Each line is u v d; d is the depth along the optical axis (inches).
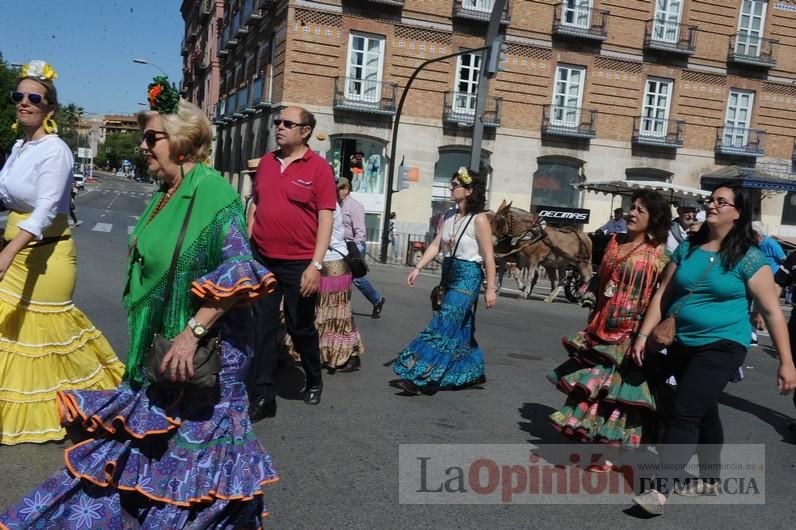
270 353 202.7
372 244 1031.6
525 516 150.1
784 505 167.5
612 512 155.4
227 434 103.7
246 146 1240.2
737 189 154.3
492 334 388.5
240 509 103.3
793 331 271.0
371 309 439.5
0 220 671.8
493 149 1069.1
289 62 970.7
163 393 102.3
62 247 166.7
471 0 1040.2
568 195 1121.4
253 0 1175.6
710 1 1144.2
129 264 109.3
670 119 1148.5
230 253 102.0
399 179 874.8
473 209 240.4
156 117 105.5
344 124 1002.1
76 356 170.9
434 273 818.8
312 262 197.2
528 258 610.5
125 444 99.5
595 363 172.6
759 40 1178.6
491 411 226.7
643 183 695.7
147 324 103.9
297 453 176.2
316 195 201.8
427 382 235.5
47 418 166.7
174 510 98.9
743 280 153.9
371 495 154.5
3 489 142.2
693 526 151.5
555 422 173.3
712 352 154.5
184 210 103.3
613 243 177.5
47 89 159.6
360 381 252.4
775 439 227.3
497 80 1058.7
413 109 1027.9
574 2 1083.9
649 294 168.7
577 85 1103.6
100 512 98.6
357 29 987.3
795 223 1234.0
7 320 162.9
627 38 1111.0
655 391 167.3
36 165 156.0
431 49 1024.2
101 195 2095.2
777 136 1216.8
